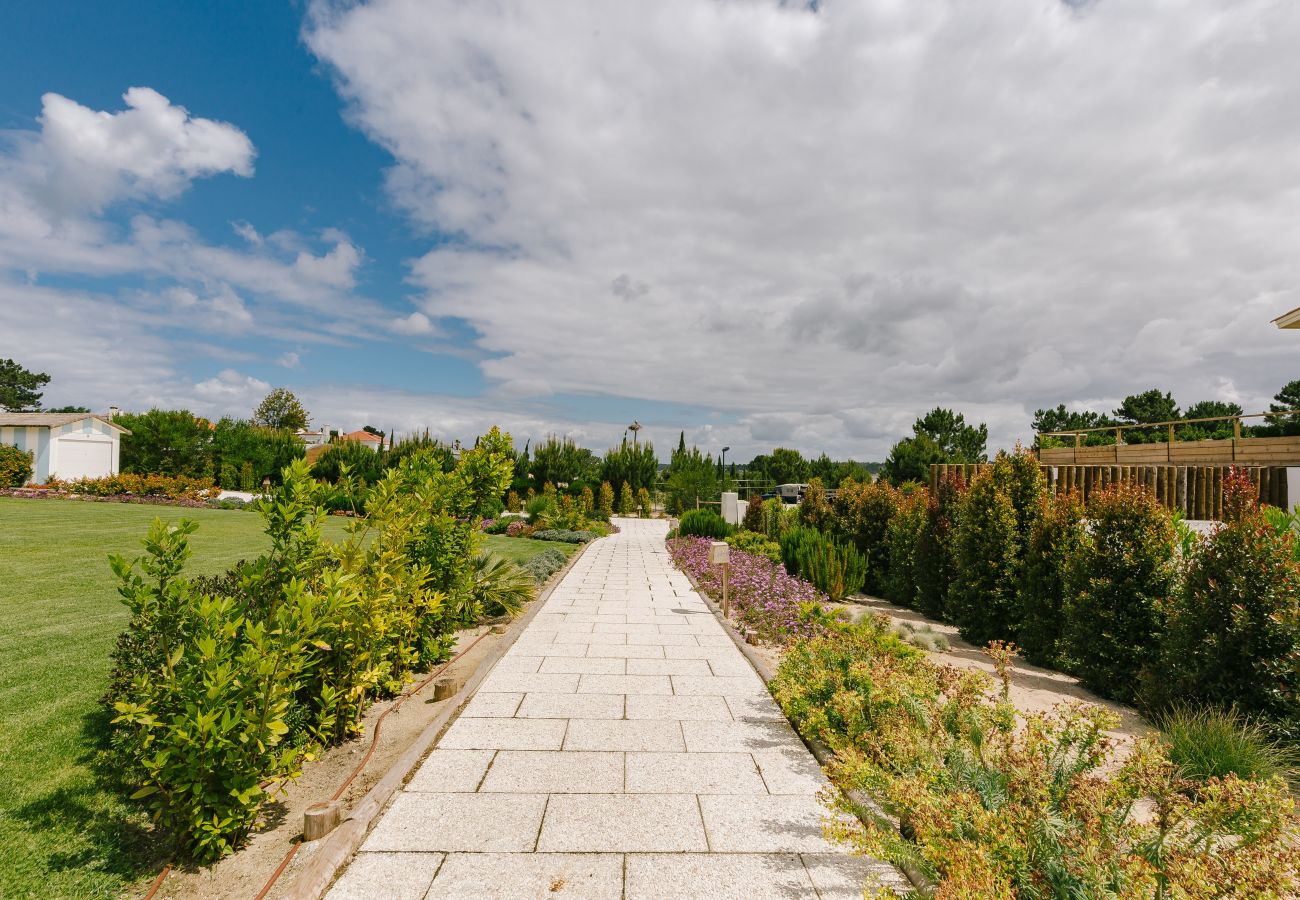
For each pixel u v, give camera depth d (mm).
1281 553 4320
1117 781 2506
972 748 3021
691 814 3158
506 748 3947
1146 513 5613
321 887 2512
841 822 2689
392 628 4789
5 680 4508
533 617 7984
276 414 59688
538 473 32312
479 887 2543
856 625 6043
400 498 5812
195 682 2771
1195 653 4570
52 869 2588
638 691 5070
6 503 18500
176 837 2801
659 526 26984
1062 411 37438
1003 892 1940
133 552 10547
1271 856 1951
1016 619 7078
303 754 3258
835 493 12445
